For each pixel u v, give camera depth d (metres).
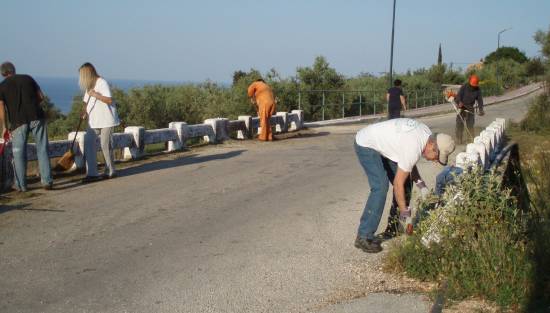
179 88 26.69
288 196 8.65
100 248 6.19
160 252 6.05
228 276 5.36
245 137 16.69
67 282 5.24
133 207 7.98
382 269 5.42
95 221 7.26
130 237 6.58
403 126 5.57
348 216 7.41
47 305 4.76
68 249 6.17
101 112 9.73
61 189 9.16
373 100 30.80
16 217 7.45
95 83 9.72
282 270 5.49
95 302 4.81
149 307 4.71
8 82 8.66
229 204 8.15
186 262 5.74
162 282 5.23
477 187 5.30
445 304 4.57
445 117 29.44
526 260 4.79
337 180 9.94
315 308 4.65
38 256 5.95
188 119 25.09
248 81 26.77
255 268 5.55
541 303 4.54
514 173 6.79
